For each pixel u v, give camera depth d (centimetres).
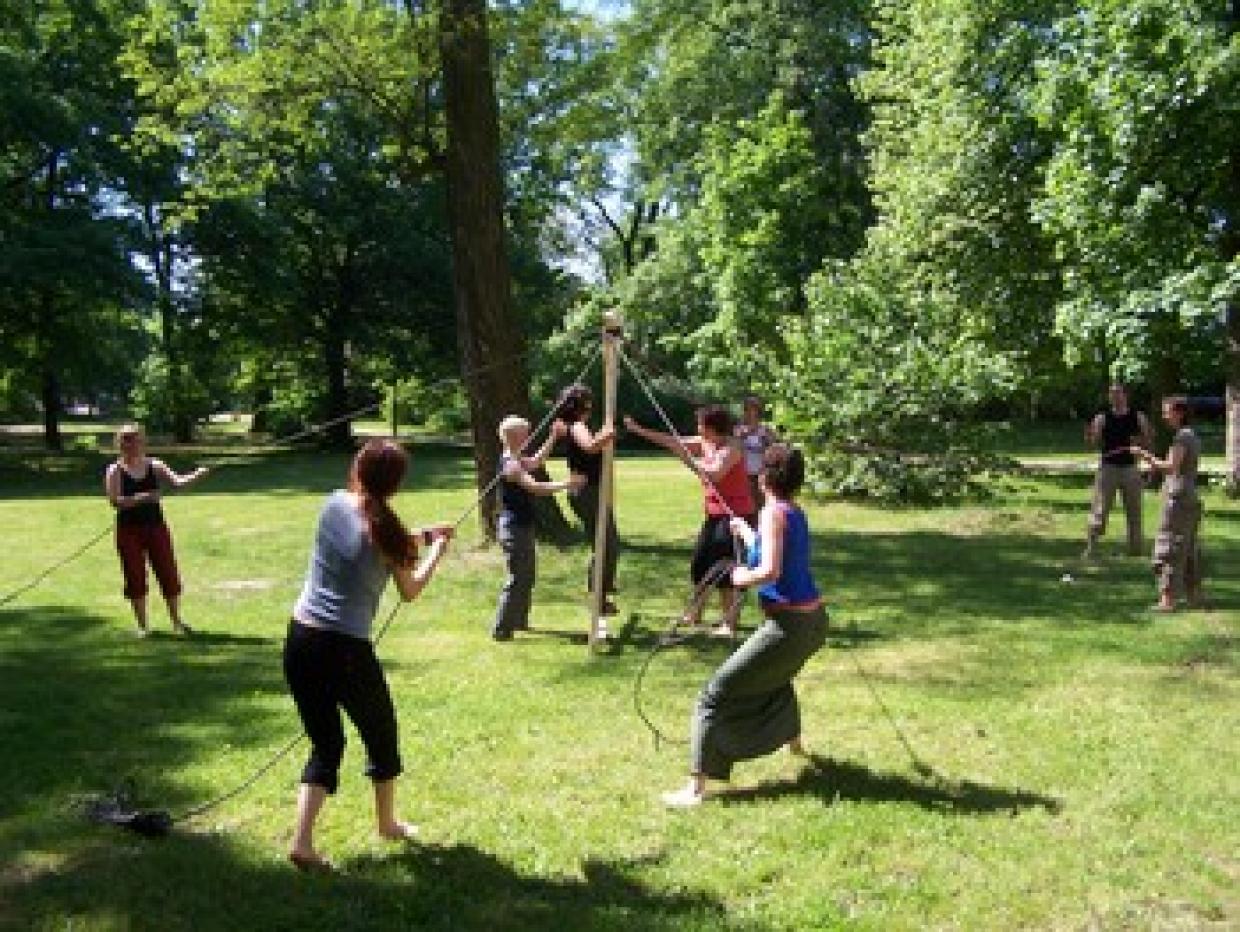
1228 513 1461
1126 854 444
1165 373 1834
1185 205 1524
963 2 1830
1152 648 764
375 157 3550
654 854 450
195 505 1828
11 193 2898
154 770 548
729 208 2834
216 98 1293
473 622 872
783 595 492
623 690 679
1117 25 1387
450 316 3750
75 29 2927
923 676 704
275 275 3356
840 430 1697
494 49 1361
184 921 397
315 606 429
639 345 3500
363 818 489
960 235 1892
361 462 433
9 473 2730
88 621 895
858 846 454
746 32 3188
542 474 846
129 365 3809
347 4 1210
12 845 459
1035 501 1653
